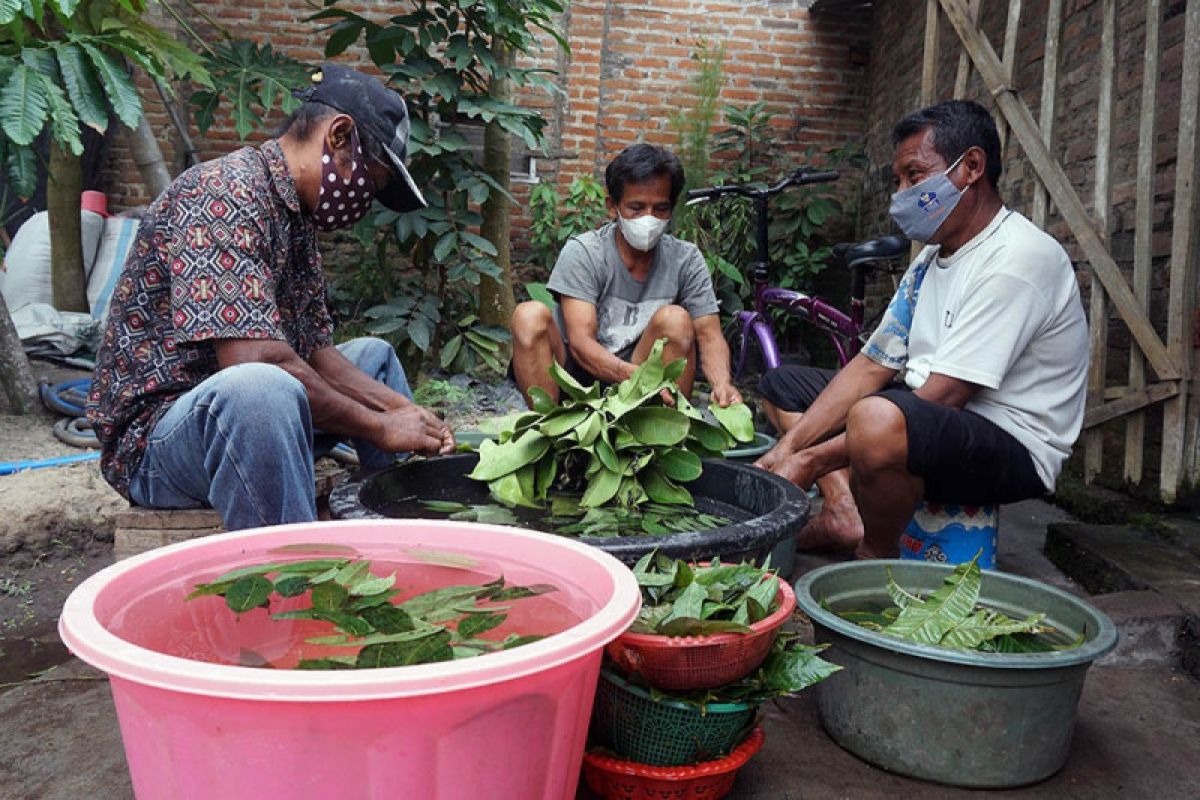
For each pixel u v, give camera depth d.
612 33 6.00
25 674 1.75
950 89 4.62
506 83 4.82
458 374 4.83
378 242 5.16
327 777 0.68
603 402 1.87
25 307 4.32
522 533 1.08
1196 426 2.51
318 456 2.06
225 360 1.57
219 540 1.03
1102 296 2.88
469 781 0.72
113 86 2.32
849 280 6.01
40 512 2.48
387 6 5.62
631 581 0.89
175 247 1.57
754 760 1.36
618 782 1.20
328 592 0.92
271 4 5.52
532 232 5.80
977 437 1.82
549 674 0.73
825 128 6.18
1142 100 2.68
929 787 1.29
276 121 5.64
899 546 2.14
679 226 5.71
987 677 1.24
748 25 6.08
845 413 2.15
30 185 2.40
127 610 0.87
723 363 2.62
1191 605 1.87
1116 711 1.59
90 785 1.26
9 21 2.20
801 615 1.95
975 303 1.83
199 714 0.68
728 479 1.92
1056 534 2.49
